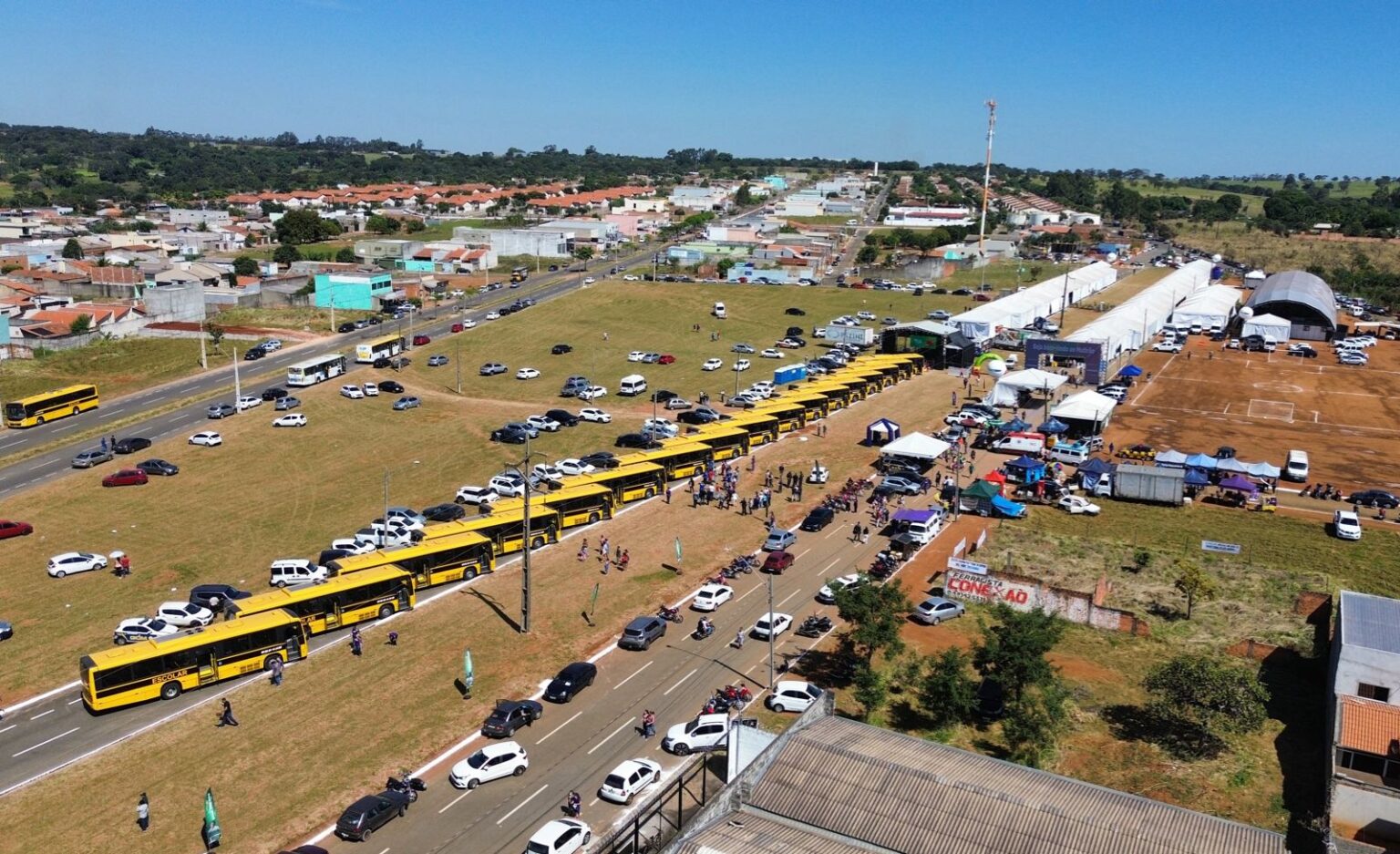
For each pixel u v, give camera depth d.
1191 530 93.50
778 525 93.44
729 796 42.72
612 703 62.19
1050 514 98.12
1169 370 161.62
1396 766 50.84
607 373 154.88
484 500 98.25
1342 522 91.38
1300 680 66.06
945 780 43.12
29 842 48.69
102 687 60.38
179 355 162.50
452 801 52.19
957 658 59.44
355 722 59.94
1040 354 148.88
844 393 136.88
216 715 60.62
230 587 76.38
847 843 40.75
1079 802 42.28
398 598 74.94
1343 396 144.75
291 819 50.59
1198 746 57.78
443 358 159.62
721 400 139.00
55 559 81.25
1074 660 68.38
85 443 116.25
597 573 82.31
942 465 110.75
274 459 112.00
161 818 50.56
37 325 168.50
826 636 71.12
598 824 49.59
